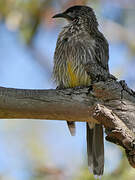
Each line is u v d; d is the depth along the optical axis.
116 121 7.59
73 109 8.28
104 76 8.55
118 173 11.19
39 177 11.63
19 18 14.04
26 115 8.38
